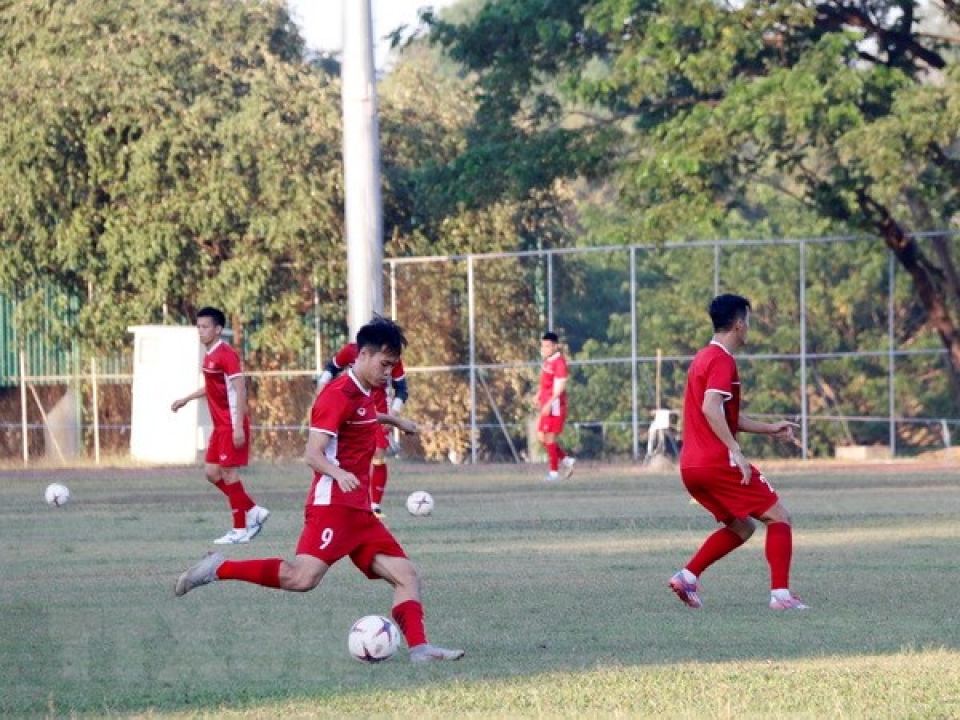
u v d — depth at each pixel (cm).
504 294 10938
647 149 10356
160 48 11081
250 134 10775
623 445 11862
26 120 10600
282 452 10956
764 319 12575
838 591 3588
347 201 9256
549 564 4200
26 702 2355
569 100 10025
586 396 12119
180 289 11075
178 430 9900
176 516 6022
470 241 11712
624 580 3825
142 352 9950
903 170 9206
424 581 3803
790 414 12281
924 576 3869
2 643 2917
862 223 9881
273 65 11444
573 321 13575
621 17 9450
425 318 10844
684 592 3325
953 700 2256
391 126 12175
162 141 10712
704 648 2784
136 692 2436
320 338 11106
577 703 2256
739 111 9188
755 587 3678
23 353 10600
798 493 7119
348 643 2644
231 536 4928
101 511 6281
